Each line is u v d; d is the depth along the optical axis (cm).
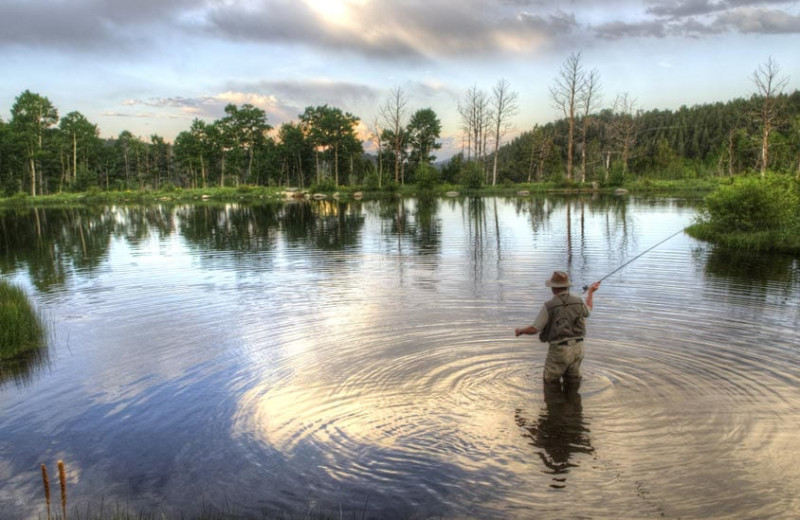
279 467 491
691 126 12231
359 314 995
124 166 11969
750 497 423
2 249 2208
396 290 1198
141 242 2319
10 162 8619
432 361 730
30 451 537
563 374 650
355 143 9519
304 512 426
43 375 745
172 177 12581
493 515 415
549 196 5328
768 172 2025
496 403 600
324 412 594
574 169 8031
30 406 643
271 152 10012
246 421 581
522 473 468
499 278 1299
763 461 470
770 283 1164
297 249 1972
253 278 1408
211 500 446
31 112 8412
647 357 721
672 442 507
